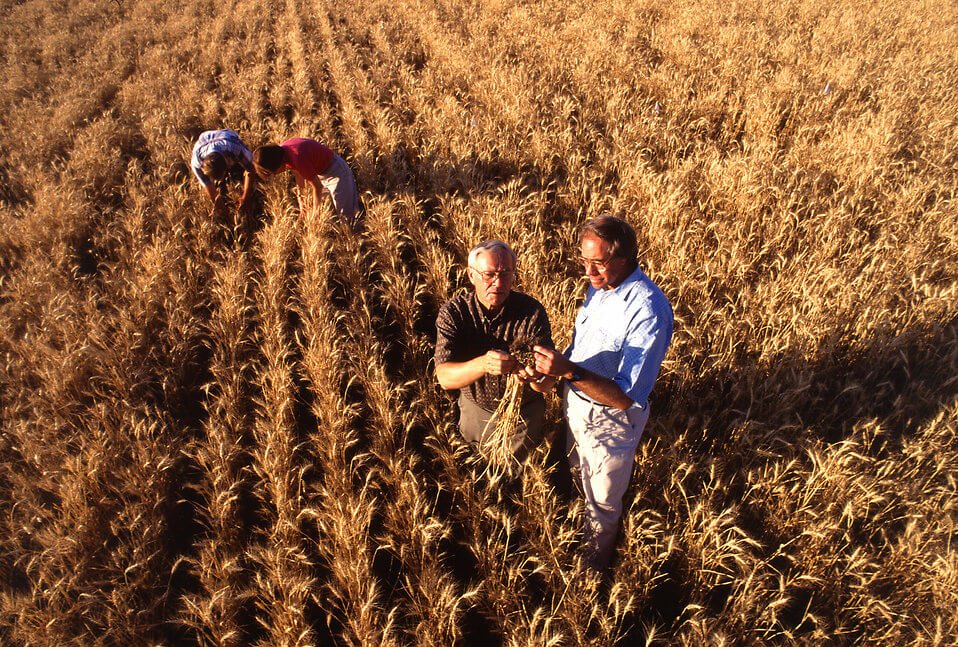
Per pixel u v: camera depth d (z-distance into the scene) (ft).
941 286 17.79
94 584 11.02
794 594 10.78
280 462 12.44
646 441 13.04
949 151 25.98
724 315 15.08
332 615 10.07
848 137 26.08
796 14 52.65
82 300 18.93
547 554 10.57
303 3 62.75
